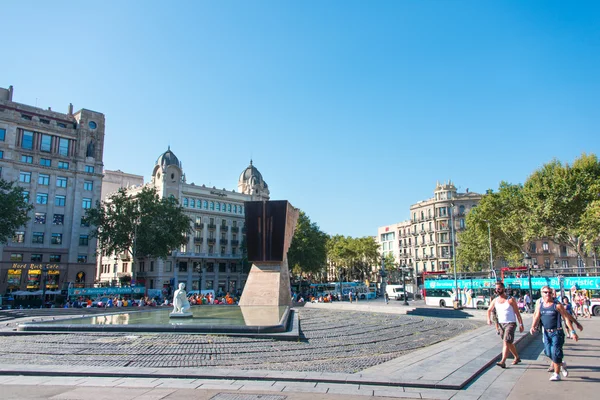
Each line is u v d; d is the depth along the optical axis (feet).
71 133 215.31
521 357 42.55
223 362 39.96
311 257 250.37
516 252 205.05
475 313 100.53
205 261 264.11
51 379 32.40
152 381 31.53
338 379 31.22
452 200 314.55
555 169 152.66
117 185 309.63
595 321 89.35
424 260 327.47
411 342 56.44
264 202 103.86
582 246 180.34
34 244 196.85
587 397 27.14
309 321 74.64
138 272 251.19
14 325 72.18
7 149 193.36
